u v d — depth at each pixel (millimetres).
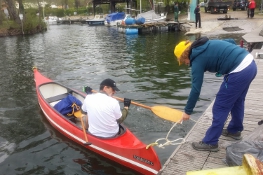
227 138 3789
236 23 20547
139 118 5680
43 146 4848
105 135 4246
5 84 8852
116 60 12141
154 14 27922
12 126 5664
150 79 8648
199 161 3387
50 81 7055
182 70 9602
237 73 2955
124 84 8203
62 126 5145
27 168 4246
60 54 14570
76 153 4578
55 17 51344
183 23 24188
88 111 4238
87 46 17422
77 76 9562
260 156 2744
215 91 7223
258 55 9031
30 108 6598
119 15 34844
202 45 3033
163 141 4801
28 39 23250
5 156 4570
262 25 18594
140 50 14703
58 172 4117
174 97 6867
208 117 4633
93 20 38531
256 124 4207
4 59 13664
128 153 3910
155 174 3650
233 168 2016
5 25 27984
